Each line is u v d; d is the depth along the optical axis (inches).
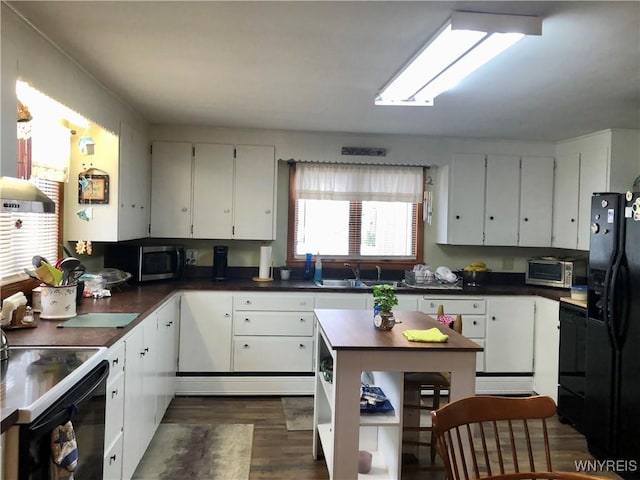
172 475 110.8
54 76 95.4
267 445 127.4
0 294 99.3
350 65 104.9
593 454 126.4
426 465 114.1
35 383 64.2
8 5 77.1
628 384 113.1
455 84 115.0
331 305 166.2
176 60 103.7
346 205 193.5
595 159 167.8
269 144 178.7
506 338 171.5
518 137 181.5
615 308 116.5
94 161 135.3
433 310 169.6
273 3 76.8
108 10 80.0
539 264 185.0
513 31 78.4
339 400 91.8
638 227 111.4
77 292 115.3
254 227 178.2
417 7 77.0
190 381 162.2
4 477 55.2
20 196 72.2
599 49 92.8
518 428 142.0
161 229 173.3
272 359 164.7
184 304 161.2
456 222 185.3
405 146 184.5
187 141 174.4
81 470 70.7
